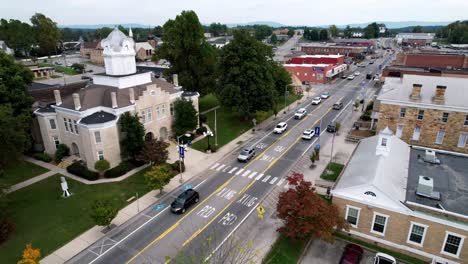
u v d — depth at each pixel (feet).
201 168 140.05
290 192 87.71
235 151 159.02
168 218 103.71
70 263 84.48
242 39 189.37
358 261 80.94
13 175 133.80
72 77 365.61
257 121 204.85
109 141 133.08
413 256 84.58
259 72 186.70
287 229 85.10
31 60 497.05
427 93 148.97
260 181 127.95
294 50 631.56
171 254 87.15
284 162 145.38
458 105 138.92
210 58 218.79
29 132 155.74
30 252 73.92
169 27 218.38
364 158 107.24
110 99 141.90
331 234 85.40
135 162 139.85
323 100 263.29
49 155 149.48
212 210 108.06
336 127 182.19
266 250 87.76
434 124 145.79
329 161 145.38
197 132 181.78
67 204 111.65
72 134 141.18
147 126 152.05
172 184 125.49
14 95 143.43
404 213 82.17
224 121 206.18
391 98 151.23
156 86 155.84
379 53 601.62
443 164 106.11
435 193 85.87
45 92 171.94
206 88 221.87
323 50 548.31
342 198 90.17
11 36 471.21
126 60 153.99
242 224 100.12
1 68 141.28
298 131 187.73
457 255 79.00
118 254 87.66
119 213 106.32
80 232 96.89
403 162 105.29
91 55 510.17
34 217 104.22
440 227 78.89
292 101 260.01
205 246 89.61
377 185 84.64
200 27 210.38
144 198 115.75
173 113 168.45
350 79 354.95
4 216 100.83
